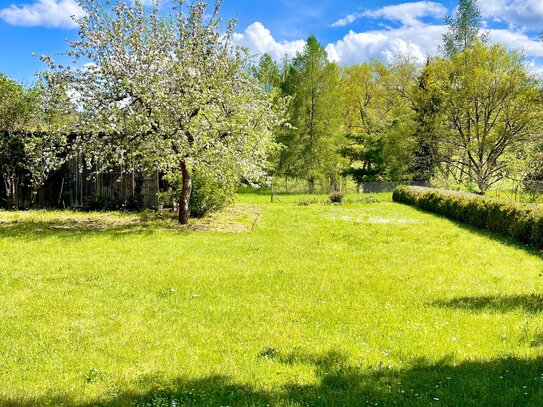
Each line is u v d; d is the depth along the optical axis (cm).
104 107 1389
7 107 1883
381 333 582
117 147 1423
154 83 1356
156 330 592
